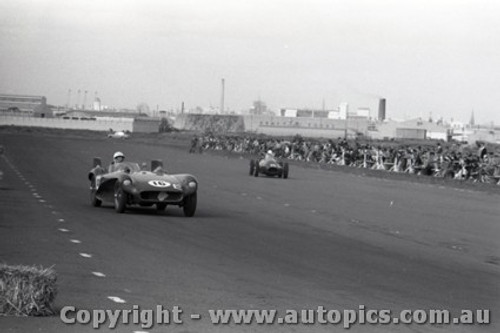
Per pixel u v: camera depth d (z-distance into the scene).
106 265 12.75
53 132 158.12
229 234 17.95
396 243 17.98
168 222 19.88
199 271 12.63
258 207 25.72
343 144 64.81
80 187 30.62
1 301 8.94
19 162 47.50
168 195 21.11
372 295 11.34
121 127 184.38
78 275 11.73
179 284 11.41
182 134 166.38
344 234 19.22
